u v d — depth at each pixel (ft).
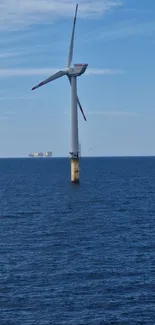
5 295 185.37
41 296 184.14
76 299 181.16
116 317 165.37
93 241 280.10
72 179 613.52
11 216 382.83
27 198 514.27
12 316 166.30
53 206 440.04
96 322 161.79
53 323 161.07
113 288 192.65
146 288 192.54
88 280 202.59
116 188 621.31
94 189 603.26
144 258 238.48
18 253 250.98
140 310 170.91
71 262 231.09
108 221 351.87
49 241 280.72
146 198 503.61
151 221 352.08
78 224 339.77
